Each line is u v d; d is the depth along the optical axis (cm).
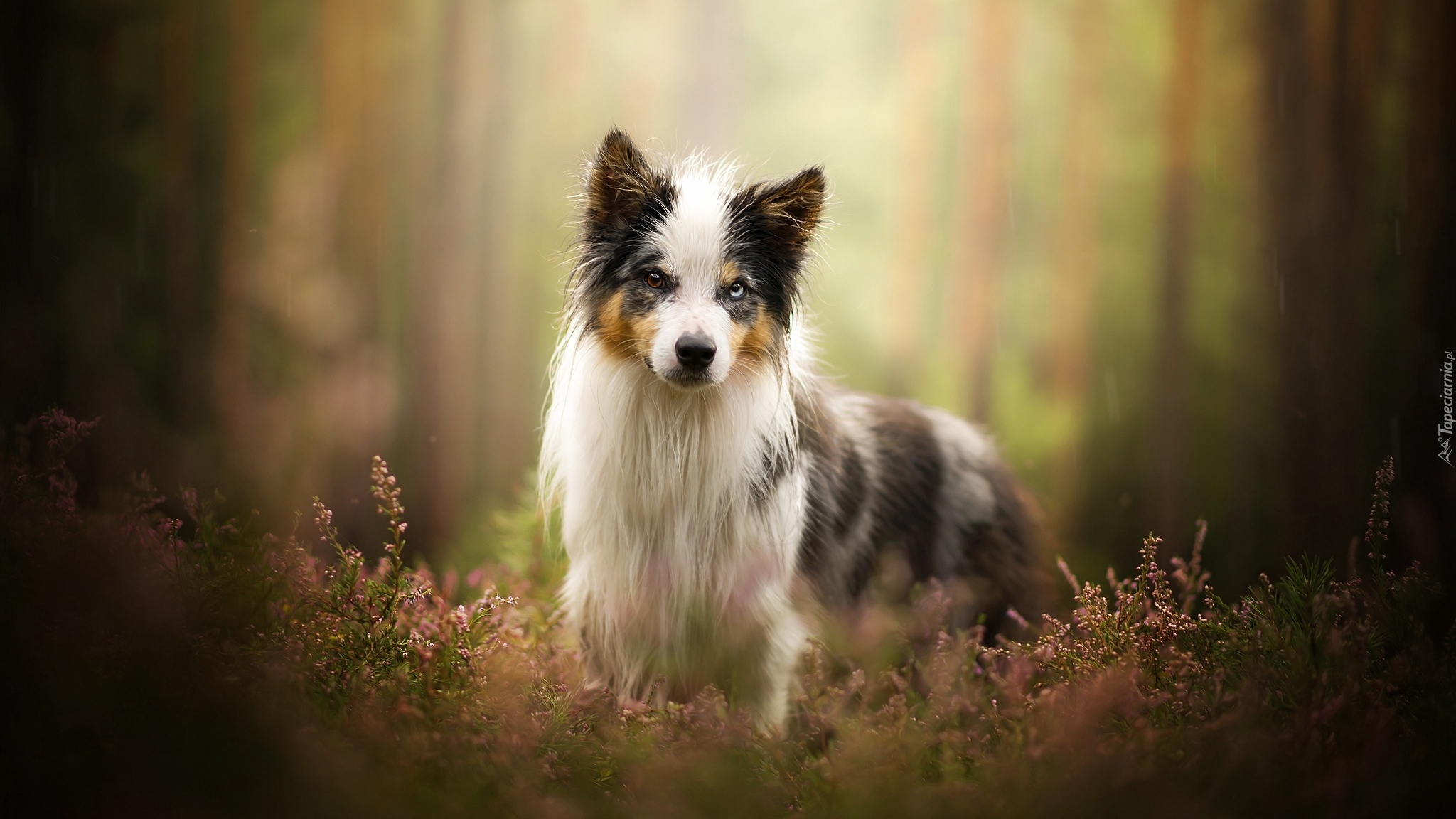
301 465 950
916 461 475
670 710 327
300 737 254
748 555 380
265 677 278
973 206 1214
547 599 463
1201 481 965
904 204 1288
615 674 396
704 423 376
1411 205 846
